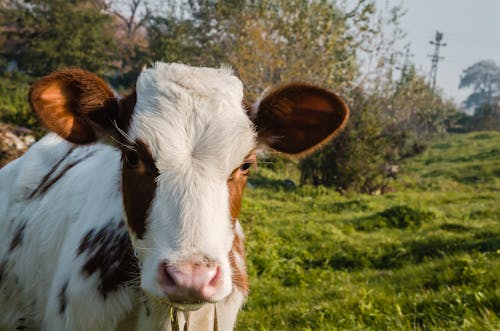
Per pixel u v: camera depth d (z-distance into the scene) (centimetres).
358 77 2719
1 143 1325
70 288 316
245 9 2916
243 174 293
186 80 296
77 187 362
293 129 323
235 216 287
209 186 270
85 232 330
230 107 288
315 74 2702
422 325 559
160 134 274
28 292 373
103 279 307
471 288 648
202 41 3331
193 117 280
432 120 4888
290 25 2712
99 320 306
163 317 304
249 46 2773
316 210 1800
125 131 293
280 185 2302
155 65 314
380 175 2452
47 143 425
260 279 917
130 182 281
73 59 3644
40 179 407
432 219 1413
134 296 304
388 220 1444
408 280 796
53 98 293
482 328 500
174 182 268
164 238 262
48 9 3819
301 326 623
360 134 2339
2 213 414
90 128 304
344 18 2733
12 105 2527
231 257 324
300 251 1130
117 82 3900
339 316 624
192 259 253
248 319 664
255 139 305
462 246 1043
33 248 371
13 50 3878
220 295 256
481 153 3912
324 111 316
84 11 3778
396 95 3225
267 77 2831
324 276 952
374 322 591
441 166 3609
